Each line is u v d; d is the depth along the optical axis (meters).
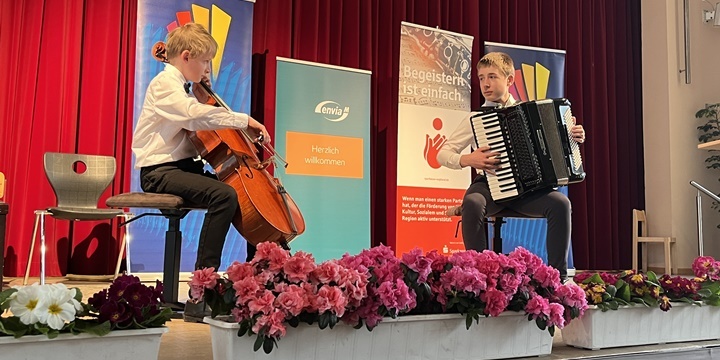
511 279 1.73
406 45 5.13
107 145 4.50
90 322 1.36
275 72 5.08
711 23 6.52
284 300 1.41
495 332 1.75
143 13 4.34
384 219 5.47
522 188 2.86
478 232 2.91
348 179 4.86
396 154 5.50
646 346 2.00
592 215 6.32
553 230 2.84
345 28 5.39
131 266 4.23
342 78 4.90
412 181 5.09
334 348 1.53
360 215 4.88
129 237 4.24
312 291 1.47
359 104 4.95
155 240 4.30
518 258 1.83
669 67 6.41
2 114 4.32
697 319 2.12
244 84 4.63
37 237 4.30
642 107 6.68
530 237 5.57
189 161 2.51
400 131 5.07
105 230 4.44
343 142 4.86
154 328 1.40
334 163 4.82
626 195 6.58
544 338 1.83
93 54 4.52
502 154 2.91
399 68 5.37
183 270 4.39
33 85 4.37
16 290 1.31
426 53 5.19
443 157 3.24
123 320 1.37
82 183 4.09
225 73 4.57
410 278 1.63
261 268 1.53
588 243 6.30
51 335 1.28
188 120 2.33
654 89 6.54
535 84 5.56
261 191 2.43
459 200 5.25
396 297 1.55
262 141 2.47
